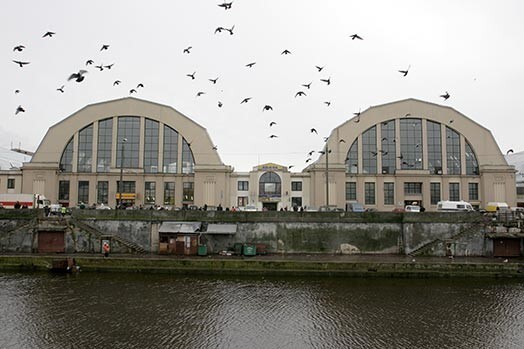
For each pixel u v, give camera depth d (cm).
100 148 6875
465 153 7006
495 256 4084
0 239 4250
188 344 2220
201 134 6938
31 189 6619
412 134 7038
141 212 4344
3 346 2172
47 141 6806
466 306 2861
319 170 6806
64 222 4247
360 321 2588
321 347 2209
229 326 2488
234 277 3603
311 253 4278
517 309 2805
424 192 6856
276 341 2278
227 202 6819
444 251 4097
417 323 2559
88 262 3747
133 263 3731
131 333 2353
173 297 3020
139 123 6950
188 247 4159
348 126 6994
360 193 6888
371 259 3888
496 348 2222
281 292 3170
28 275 3612
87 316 2614
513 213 4244
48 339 2264
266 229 4309
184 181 6888
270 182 6888
